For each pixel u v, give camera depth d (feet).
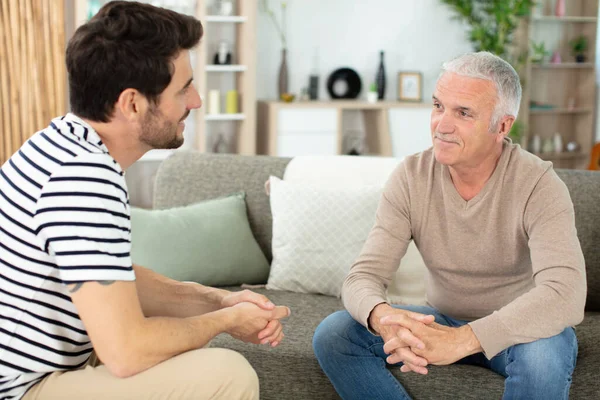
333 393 6.66
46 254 4.53
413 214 6.46
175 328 4.76
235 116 18.24
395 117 19.61
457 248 6.33
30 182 4.52
